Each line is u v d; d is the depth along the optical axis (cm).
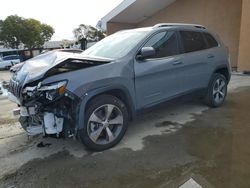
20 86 328
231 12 1135
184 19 1352
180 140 366
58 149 357
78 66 326
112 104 343
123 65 353
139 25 1617
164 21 1460
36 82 312
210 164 296
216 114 479
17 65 423
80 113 313
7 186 274
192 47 464
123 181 272
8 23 3844
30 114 320
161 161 308
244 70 960
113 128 357
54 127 321
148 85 383
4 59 2627
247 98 593
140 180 272
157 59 396
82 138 325
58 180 280
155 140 371
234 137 369
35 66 349
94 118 329
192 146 345
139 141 370
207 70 487
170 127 421
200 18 1270
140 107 379
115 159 319
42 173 296
